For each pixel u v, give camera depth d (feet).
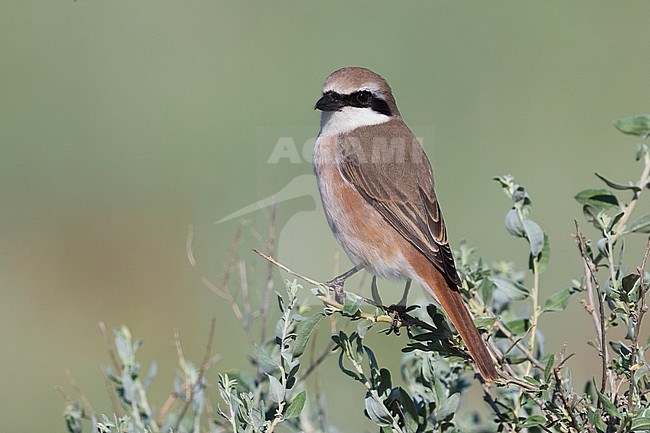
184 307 40.24
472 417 23.86
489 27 57.72
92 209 46.19
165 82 51.90
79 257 43.42
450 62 54.85
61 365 37.93
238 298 33.40
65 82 51.57
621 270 20.47
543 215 45.96
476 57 55.77
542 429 20.33
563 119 52.47
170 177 47.78
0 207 46.68
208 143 49.24
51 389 36.60
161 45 52.54
